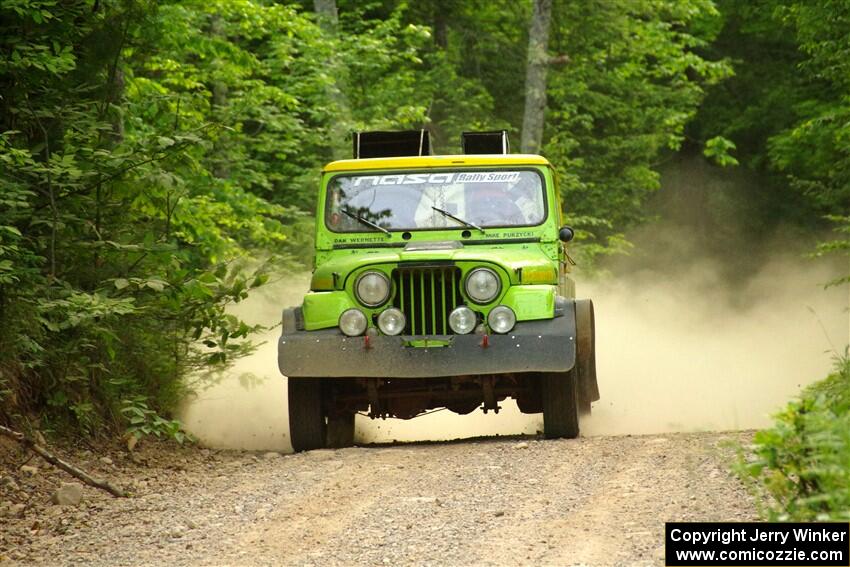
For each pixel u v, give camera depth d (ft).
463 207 110.93
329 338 99.66
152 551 65.16
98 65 105.81
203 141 100.07
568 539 62.23
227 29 205.16
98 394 104.58
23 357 98.07
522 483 78.38
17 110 98.17
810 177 290.35
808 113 288.30
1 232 88.89
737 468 59.72
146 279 95.81
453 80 263.29
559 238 110.22
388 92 231.71
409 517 69.56
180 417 117.29
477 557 59.57
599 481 77.56
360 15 242.78
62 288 94.27
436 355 98.48
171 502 79.25
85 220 100.94
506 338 98.32
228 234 175.73
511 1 282.97
